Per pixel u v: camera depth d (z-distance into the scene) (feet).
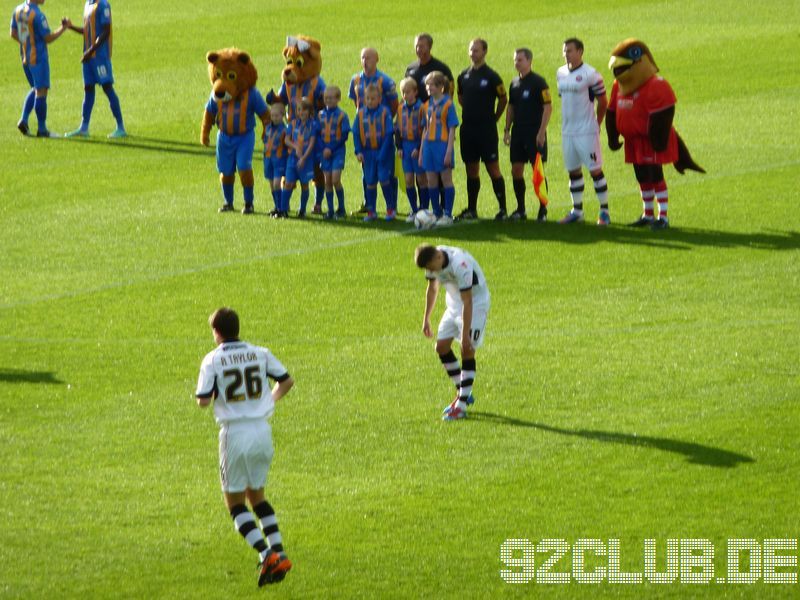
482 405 152.56
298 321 183.01
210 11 431.02
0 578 115.65
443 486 132.36
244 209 242.17
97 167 278.05
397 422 148.05
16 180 268.21
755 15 404.57
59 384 161.07
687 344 169.99
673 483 131.54
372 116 230.27
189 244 222.48
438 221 231.09
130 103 332.19
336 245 220.23
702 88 329.52
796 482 131.34
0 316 187.42
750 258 206.59
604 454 138.41
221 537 123.54
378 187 261.85
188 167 277.85
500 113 229.04
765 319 178.81
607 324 178.60
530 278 199.52
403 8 426.92
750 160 269.23
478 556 119.34
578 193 230.68
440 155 225.56
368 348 171.83
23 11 296.92
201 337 177.47
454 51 368.27
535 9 420.77
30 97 302.66
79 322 184.44
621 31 388.78
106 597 112.98
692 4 422.00
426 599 112.57
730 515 125.29
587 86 224.33
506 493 130.52
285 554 113.39
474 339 148.25
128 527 125.18
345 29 399.85
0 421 149.89
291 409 152.35
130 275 206.08
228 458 115.34
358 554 119.85
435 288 150.10
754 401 151.02
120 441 144.36
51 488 132.98
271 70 352.90
